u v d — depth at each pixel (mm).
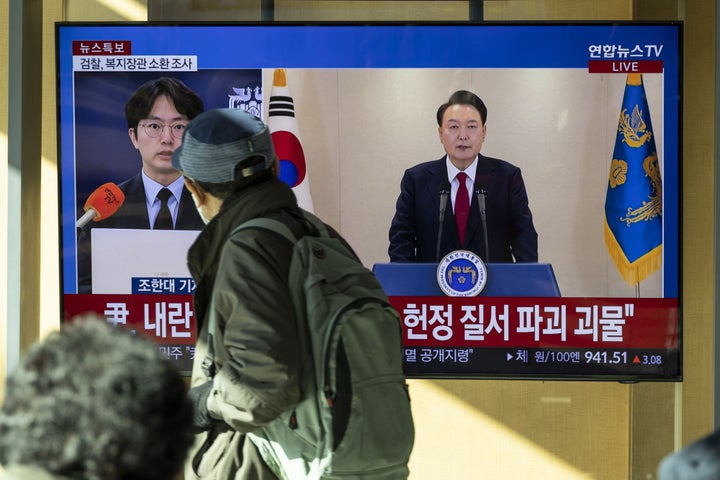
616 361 8836
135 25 8797
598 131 8781
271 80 8844
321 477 5551
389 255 8953
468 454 9414
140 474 2385
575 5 9086
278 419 5680
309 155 8906
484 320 8898
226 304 5496
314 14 9164
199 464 6055
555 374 8867
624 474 9383
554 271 8859
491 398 9375
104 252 8938
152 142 8875
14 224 8664
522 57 8766
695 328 9102
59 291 8938
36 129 8898
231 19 9078
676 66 8703
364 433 5480
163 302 8953
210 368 5809
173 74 8836
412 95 8836
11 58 8617
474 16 9016
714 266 8531
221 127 5777
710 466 3068
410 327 8938
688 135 9016
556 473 9398
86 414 2328
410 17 9125
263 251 5543
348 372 5477
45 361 2414
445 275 8922
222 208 5840
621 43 8711
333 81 8844
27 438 2324
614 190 8797
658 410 9203
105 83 8852
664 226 8773
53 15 9336
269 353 5320
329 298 5547
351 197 8930
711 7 8906
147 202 8930
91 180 8898
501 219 8883
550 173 8828
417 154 8883
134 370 2416
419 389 9383
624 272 8812
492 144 8844
